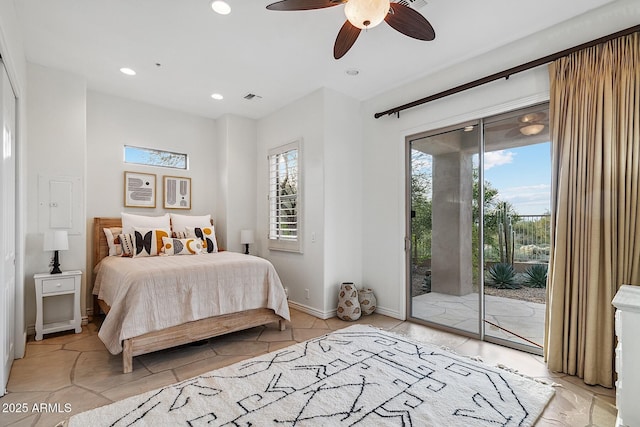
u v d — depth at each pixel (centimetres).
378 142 416
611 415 194
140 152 455
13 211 262
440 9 248
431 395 211
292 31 280
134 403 201
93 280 398
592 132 239
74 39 292
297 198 430
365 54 318
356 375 238
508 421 185
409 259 384
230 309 304
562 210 250
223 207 498
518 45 292
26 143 326
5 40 213
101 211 419
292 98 434
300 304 425
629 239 224
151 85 394
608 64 235
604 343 229
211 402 202
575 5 243
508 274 304
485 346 303
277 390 217
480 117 318
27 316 324
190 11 253
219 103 454
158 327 261
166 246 390
